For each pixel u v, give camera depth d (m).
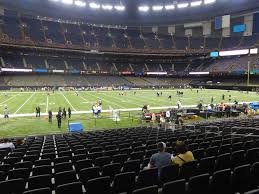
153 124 27.84
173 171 6.87
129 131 20.38
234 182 6.19
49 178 6.54
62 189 5.27
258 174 6.55
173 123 25.52
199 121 28.14
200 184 5.68
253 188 6.54
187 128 22.64
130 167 7.78
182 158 7.38
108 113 35.16
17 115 33.53
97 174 7.16
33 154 11.49
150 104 44.62
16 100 49.56
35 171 7.75
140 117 30.58
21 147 14.07
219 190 5.97
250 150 8.40
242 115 33.00
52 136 21.36
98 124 28.11
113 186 6.24
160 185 6.76
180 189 5.38
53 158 10.12
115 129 23.59
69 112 31.39
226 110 33.00
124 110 37.69
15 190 6.07
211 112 32.28
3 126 26.77
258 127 17.73
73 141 15.02
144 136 15.86
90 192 5.72
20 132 23.88
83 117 32.25
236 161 8.14
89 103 45.56
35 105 42.75
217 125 20.20
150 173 6.57
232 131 17.38
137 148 11.20
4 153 12.61
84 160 8.53
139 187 6.51
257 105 37.00
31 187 6.40
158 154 7.41
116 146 12.23
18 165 8.62
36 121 29.67
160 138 14.09
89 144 13.28
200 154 9.38
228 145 9.94
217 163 7.75
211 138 13.05
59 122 26.20
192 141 12.33
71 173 6.74
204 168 7.54
